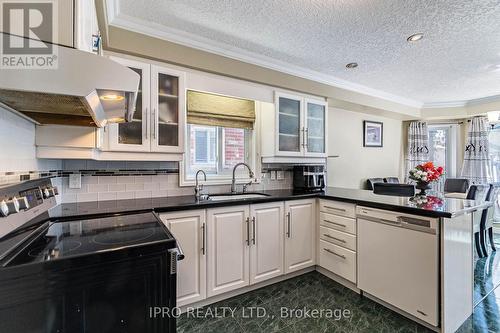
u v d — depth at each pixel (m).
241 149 3.03
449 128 5.08
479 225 3.06
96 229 1.25
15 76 0.74
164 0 1.72
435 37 2.20
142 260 0.99
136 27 1.98
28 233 1.13
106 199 2.11
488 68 2.91
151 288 1.00
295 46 2.39
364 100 3.71
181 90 2.13
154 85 2.00
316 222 2.66
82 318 0.88
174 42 2.15
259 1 1.73
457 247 1.76
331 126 3.98
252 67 2.60
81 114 1.32
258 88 2.68
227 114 2.80
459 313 1.78
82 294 0.88
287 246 2.46
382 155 4.71
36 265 0.81
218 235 2.06
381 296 2.00
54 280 0.83
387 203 1.97
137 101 1.95
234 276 2.14
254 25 2.04
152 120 1.98
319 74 3.07
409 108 4.44
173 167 2.42
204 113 2.67
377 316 1.91
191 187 2.52
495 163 4.61
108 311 0.92
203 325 1.82
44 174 1.62
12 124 1.17
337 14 1.87
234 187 2.75
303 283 2.44
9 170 1.13
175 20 1.97
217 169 2.87
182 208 1.89
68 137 1.56
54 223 1.39
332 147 3.99
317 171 3.05
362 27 2.05
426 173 2.71
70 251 0.91
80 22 0.96
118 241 1.04
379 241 2.01
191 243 1.94
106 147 1.83
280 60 2.70
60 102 1.03
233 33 2.16
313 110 3.10
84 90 0.83
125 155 1.91
